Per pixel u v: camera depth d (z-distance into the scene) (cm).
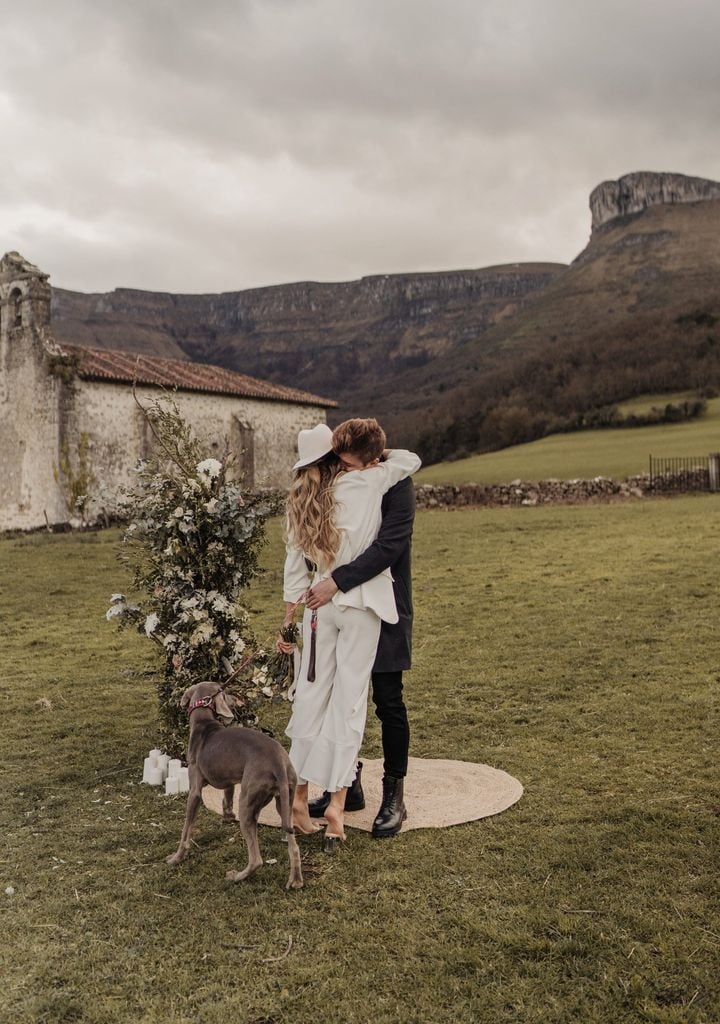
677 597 1081
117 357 3341
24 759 609
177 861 420
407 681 776
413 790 502
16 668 908
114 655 958
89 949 342
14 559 1805
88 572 1608
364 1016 291
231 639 577
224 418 3388
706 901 356
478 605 1126
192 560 584
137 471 605
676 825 436
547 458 5275
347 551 446
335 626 447
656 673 753
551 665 804
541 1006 292
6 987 317
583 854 405
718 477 3053
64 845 450
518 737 607
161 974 321
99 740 652
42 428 2902
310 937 343
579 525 2023
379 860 411
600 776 516
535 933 338
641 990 296
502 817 458
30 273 2934
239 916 363
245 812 392
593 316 19425
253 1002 301
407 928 346
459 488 3036
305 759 445
